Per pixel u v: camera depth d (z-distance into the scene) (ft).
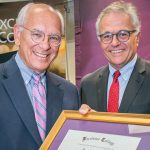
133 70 5.23
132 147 3.35
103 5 7.79
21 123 4.05
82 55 8.09
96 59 7.97
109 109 5.23
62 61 8.13
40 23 4.17
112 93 5.27
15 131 3.99
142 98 4.97
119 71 5.31
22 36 4.29
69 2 8.01
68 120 3.94
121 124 3.62
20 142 3.97
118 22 5.01
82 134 3.73
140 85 5.05
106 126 3.69
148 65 5.27
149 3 7.53
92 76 5.74
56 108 4.41
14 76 4.31
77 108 4.66
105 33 5.10
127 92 5.08
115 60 5.15
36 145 4.00
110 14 5.08
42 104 4.33
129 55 5.15
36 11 4.22
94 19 7.91
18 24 4.33
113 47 5.09
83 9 7.99
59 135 3.84
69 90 4.72
